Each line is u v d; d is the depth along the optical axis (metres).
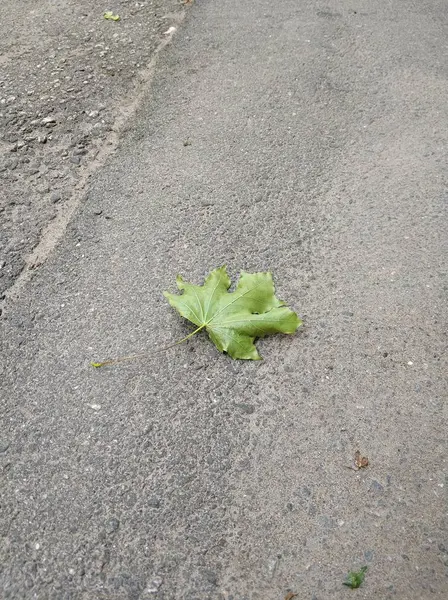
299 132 0.74
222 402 0.47
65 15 0.97
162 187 0.66
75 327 0.52
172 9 1.00
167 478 0.42
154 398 0.47
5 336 0.51
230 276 0.56
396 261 0.58
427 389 0.48
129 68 0.85
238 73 0.85
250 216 0.62
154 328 0.52
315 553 0.39
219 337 0.49
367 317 0.53
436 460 0.43
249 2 1.03
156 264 0.57
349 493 0.42
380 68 0.87
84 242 0.59
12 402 0.46
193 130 0.74
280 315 0.50
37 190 0.65
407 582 0.38
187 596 0.37
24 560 0.38
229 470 0.43
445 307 0.54
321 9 1.01
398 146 0.73
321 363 0.49
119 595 0.37
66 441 0.44
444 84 0.84
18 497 0.41
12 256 0.58
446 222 0.62
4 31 0.93
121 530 0.40
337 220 0.62
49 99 0.78
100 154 0.70
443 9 1.02
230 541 0.39
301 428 0.45
